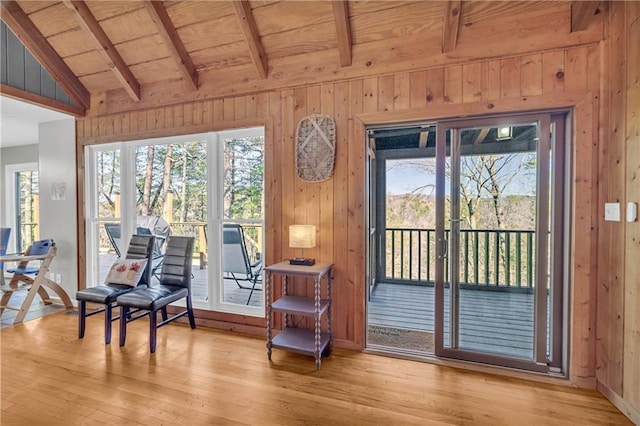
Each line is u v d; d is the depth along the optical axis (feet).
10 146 19.36
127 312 9.71
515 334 8.00
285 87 9.64
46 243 12.17
